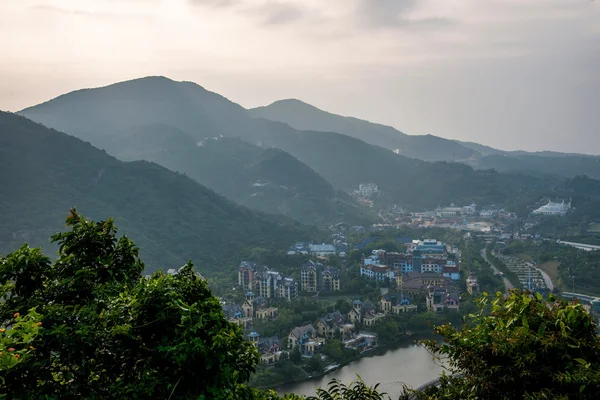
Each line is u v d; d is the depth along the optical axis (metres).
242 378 17.50
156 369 15.56
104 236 19.78
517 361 15.51
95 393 15.12
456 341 17.53
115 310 16.55
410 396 21.66
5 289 16.97
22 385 13.78
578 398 14.73
